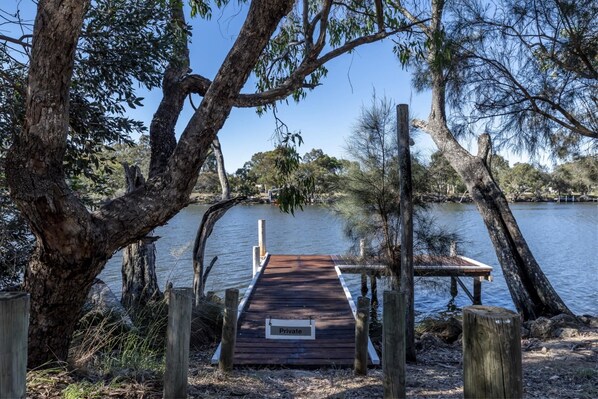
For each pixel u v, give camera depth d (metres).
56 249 3.00
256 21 3.20
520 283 8.20
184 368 2.73
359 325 4.96
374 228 8.90
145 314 6.20
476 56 7.52
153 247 7.17
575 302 12.08
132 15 4.63
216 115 3.25
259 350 6.04
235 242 23.59
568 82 7.24
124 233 3.22
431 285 9.55
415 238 9.06
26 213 2.85
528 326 7.18
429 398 3.80
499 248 8.54
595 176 8.88
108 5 4.62
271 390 4.15
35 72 2.80
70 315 3.37
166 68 5.36
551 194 69.88
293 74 4.18
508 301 12.33
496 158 11.27
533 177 61.34
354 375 4.93
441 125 9.65
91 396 2.96
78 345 4.10
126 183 6.97
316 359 5.75
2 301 1.80
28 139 2.81
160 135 4.97
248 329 6.89
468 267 11.84
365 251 9.02
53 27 2.72
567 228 31.27
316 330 6.83
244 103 3.86
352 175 8.98
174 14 5.28
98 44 4.61
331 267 12.02
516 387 1.43
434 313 10.83
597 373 4.37
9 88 4.50
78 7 2.73
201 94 5.24
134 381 3.36
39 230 2.92
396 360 2.83
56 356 3.36
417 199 8.98
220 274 15.09
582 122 7.73
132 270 6.96
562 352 5.51
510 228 8.55
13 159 2.85
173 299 2.71
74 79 4.78
